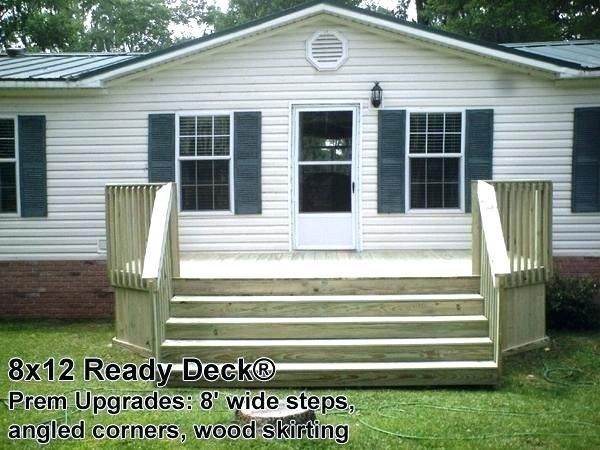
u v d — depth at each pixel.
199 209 9.80
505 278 6.27
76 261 9.81
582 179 9.35
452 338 6.54
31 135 9.70
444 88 9.49
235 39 9.44
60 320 9.67
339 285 7.13
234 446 4.72
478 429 4.98
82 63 11.15
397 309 6.84
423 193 9.66
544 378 6.34
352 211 9.75
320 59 9.56
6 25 24.19
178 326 6.64
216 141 9.72
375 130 9.62
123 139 9.72
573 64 8.92
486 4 22.28
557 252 9.43
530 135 9.42
